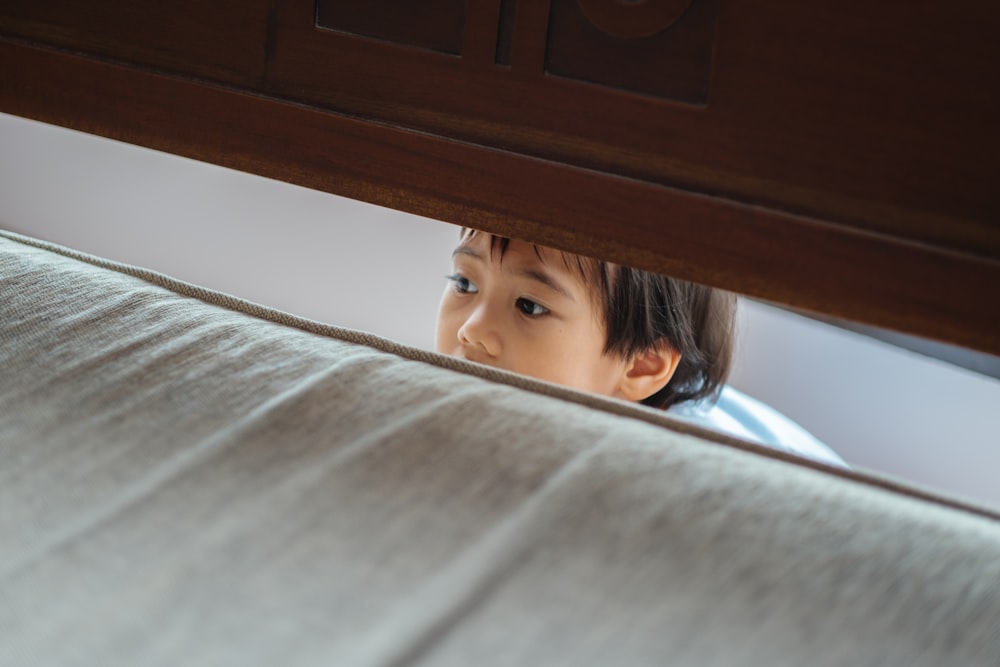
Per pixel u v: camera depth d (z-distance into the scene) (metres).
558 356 0.83
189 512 0.30
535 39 0.44
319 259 1.28
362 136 0.49
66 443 0.33
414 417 0.35
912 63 0.39
